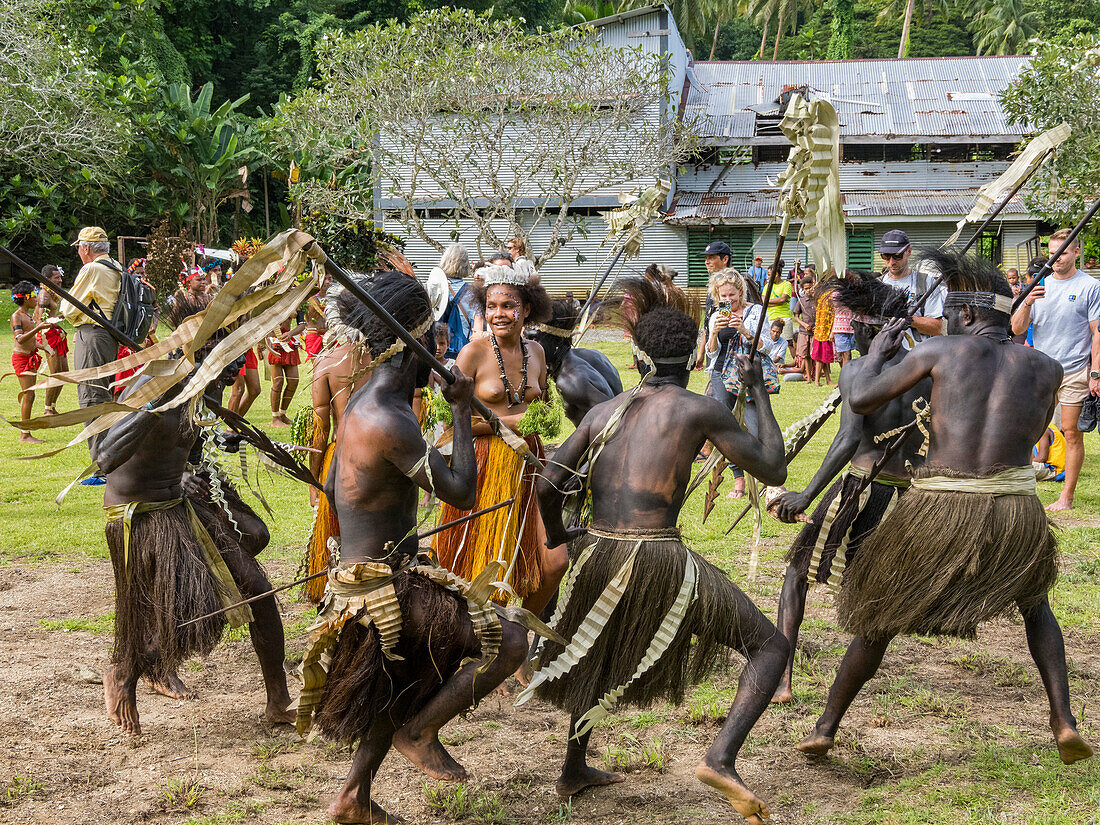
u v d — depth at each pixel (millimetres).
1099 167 17547
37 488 8516
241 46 46156
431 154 24250
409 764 3895
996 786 3578
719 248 8219
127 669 3947
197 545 3938
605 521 3395
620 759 3850
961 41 64375
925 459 4055
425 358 3197
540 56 20812
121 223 31750
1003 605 3576
